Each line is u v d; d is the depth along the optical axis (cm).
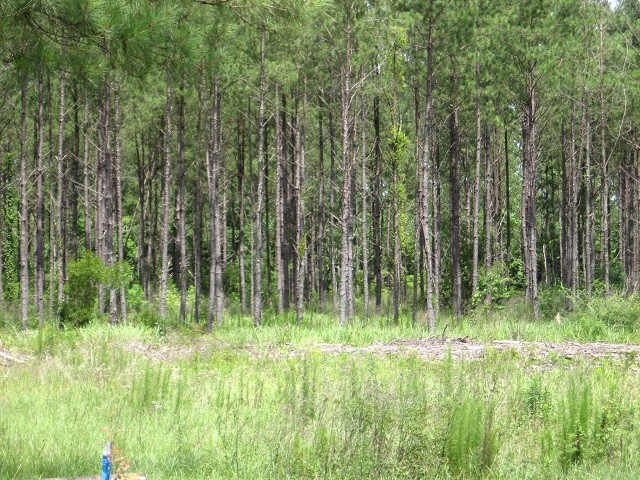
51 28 833
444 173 4581
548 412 1098
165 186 2981
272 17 905
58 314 2602
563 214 4241
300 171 3681
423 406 943
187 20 866
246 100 3509
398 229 3019
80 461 855
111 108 3466
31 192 4406
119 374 1432
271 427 953
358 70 3114
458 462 851
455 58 2789
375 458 828
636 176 4162
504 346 1988
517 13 2902
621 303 2595
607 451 930
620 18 3650
